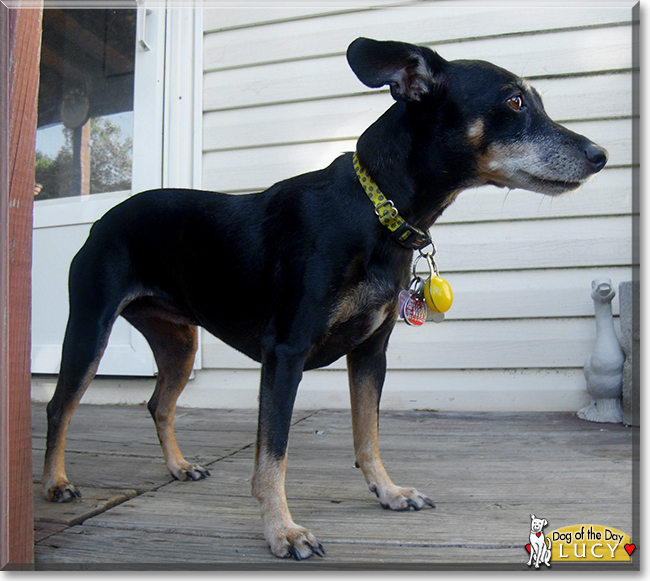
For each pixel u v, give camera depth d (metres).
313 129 3.82
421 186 1.83
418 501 1.82
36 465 2.48
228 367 3.80
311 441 2.79
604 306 3.10
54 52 4.06
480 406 3.47
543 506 1.81
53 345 3.96
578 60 3.41
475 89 1.79
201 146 4.00
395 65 1.75
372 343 1.92
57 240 4.01
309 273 1.68
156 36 3.88
